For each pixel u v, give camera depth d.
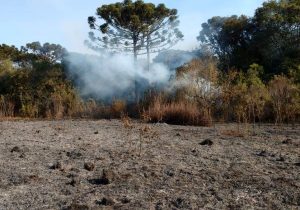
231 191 4.93
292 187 5.06
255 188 5.04
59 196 4.77
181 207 4.37
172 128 11.93
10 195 4.83
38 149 7.76
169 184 5.23
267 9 23.84
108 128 11.85
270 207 4.38
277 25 23.34
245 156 7.02
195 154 7.20
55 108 20.08
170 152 7.42
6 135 10.08
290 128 11.69
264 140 8.99
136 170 5.95
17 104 23.31
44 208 4.37
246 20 26.03
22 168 6.12
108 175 5.45
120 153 7.30
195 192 4.89
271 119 14.45
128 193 4.85
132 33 26.77
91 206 4.37
